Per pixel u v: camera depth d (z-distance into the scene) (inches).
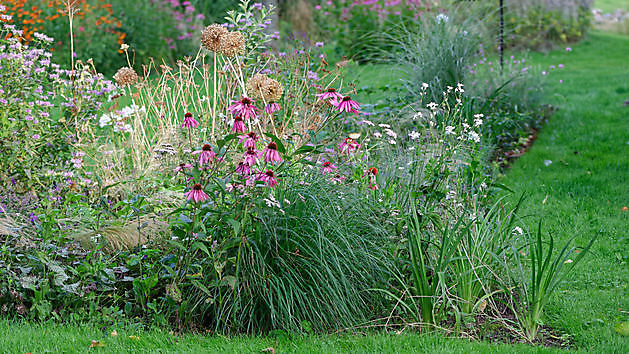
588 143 354.0
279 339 163.3
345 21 569.6
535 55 654.5
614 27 832.3
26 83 223.5
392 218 191.2
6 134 211.0
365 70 443.8
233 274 169.8
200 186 158.1
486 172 290.5
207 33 225.8
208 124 252.2
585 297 194.4
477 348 158.6
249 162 163.3
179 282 168.9
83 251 181.3
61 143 224.7
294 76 275.4
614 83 500.4
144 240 187.6
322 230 173.2
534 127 390.3
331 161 212.5
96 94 243.3
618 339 167.0
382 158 237.0
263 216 171.3
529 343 168.9
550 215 264.5
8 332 153.3
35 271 171.9
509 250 192.7
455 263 183.2
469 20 377.4
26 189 210.5
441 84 342.6
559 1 705.0
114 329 163.2
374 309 181.3
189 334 166.4
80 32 465.7
